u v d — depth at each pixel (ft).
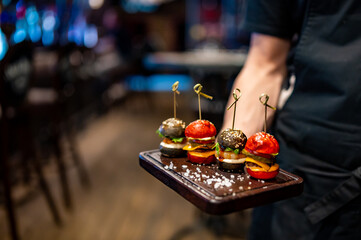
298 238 3.54
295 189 2.65
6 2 6.40
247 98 3.51
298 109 3.42
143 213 8.87
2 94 5.96
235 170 2.86
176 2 31.35
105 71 16.63
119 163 12.15
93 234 7.86
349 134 3.12
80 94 13.73
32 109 8.55
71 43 9.89
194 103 11.96
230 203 2.33
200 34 30.89
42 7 10.30
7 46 5.78
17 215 8.36
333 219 3.30
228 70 11.23
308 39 3.31
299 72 3.42
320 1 3.19
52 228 7.98
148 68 20.89
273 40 3.54
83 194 9.74
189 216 8.79
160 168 2.90
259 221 3.94
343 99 3.11
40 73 9.44
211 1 31.30
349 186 3.11
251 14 3.60
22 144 9.34
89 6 16.24
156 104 21.84
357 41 3.06
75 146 13.05
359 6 3.01
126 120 18.13
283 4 3.42
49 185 10.05
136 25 30.42
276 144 2.72
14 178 9.91
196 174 2.78
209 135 3.01
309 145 3.36
